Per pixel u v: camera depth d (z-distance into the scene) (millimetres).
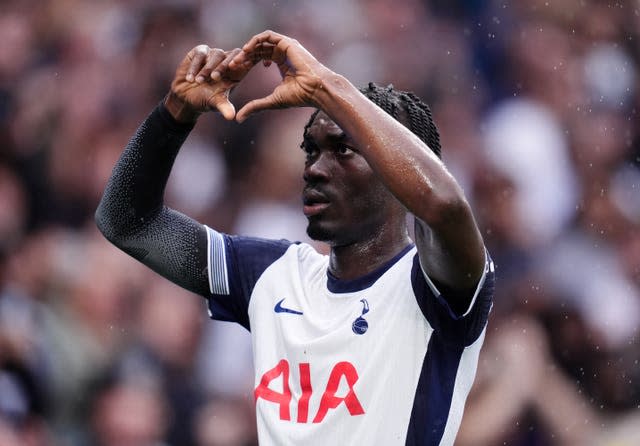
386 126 11344
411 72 34719
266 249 13672
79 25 36219
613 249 30031
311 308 12828
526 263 28047
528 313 25953
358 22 35812
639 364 26062
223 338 27734
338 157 12562
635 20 36500
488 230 28922
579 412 24766
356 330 12328
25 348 25688
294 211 31062
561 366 25531
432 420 12016
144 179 13398
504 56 35125
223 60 12648
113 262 27891
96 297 27422
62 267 28188
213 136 32406
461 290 11648
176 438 26203
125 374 26422
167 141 13297
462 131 32781
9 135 33656
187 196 31828
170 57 34875
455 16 36125
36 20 36719
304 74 11570
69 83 34688
